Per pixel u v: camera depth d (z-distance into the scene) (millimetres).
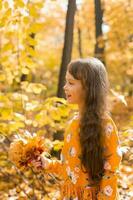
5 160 5156
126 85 15922
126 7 14008
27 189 4613
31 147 3127
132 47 13281
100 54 10727
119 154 2809
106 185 2771
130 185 4285
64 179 2951
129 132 4023
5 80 5215
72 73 2869
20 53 4730
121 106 9820
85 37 20625
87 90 2844
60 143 3961
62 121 4781
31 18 4816
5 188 4973
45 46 19203
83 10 17844
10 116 4348
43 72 18656
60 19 18281
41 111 4336
